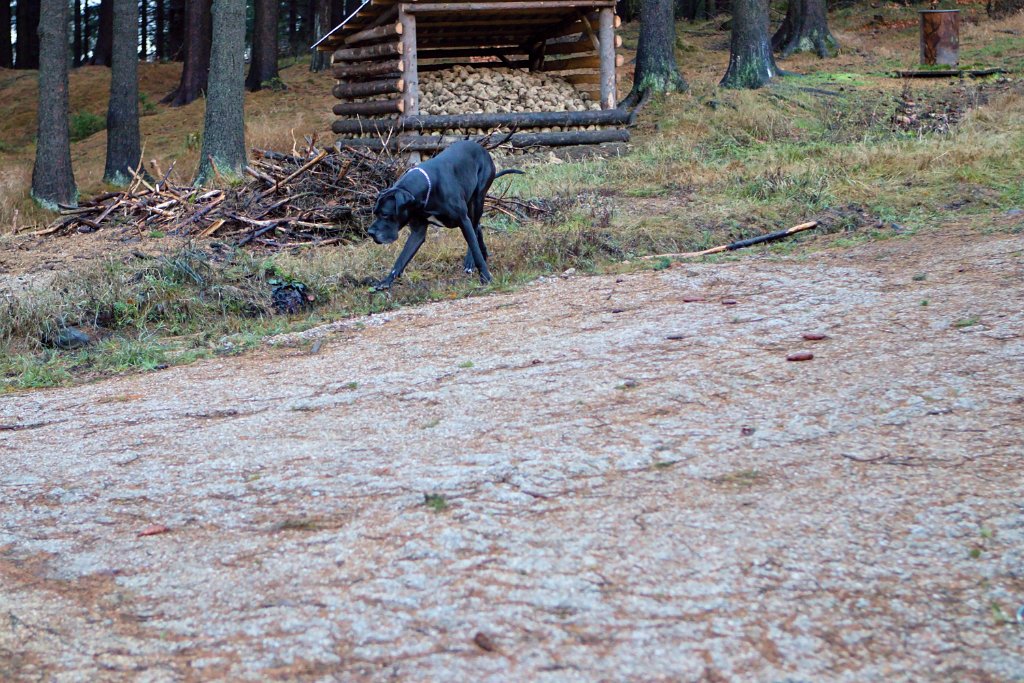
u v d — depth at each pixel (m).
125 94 31.47
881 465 5.56
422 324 10.55
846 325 8.47
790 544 4.73
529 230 14.90
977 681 3.70
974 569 4.45
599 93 26.03
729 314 9.35
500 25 27.00
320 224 15.90
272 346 10.41
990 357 7.12
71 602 4.75
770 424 6.30
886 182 17.14
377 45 24.83
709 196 17.45
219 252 14.73
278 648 4.17
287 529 5.32
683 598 4.32
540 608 4.31
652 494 5.36
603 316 9.88
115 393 8.98
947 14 30.50
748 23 29.73
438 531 5.06
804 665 3.83
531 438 6.38
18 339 11.77
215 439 7.05
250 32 75.56
